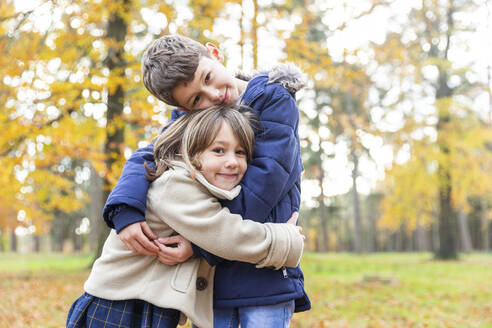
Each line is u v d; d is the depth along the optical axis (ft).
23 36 23.67
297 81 6.32
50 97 22.85
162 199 5.68
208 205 5.58
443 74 58.39
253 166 5.87
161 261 5.75
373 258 74.18
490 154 58.13
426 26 54.19
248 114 6.00
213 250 5.53
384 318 20.65
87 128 26.96
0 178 26.91
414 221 75.92
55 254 98.02
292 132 6.06
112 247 5.96
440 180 60.64
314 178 93.91
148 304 5.77
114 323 5.72
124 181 5.78
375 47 37.78
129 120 23.75
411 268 49.29
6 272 42.27
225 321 6.08
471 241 148.05
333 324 18.81
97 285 5.82
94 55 27.30
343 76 31.50
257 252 5.49
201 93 5.94
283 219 6.08
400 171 61.52
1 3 23.39
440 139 55.98
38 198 34.53
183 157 5.76
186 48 5.81
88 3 24.98
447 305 24.57
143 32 29.89
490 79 56.08
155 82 5.88
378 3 29.94
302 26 28.55
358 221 88.99
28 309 21.42
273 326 5.82
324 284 33.68
